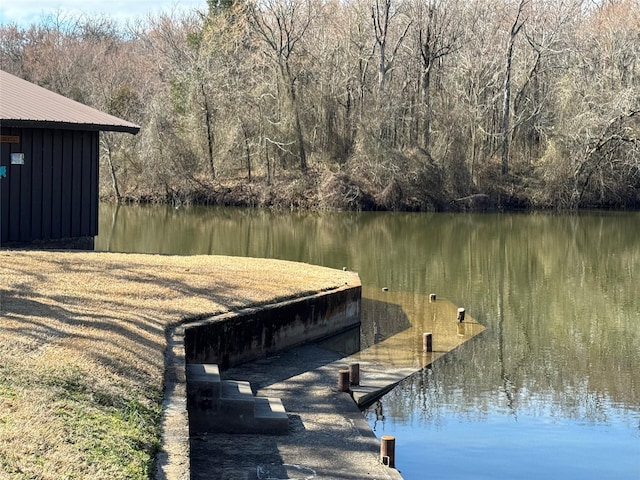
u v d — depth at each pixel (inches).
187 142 1889.8
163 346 422.9
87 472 255.6
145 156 1820.9
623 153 1852.9
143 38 3009.4
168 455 292.2
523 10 2140.7
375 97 1893.5
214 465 358.3
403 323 693.9
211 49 1927.9
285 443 392.2
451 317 729.6
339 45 1999.3
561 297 858.8
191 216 1622.8
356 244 1245.7
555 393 523.2
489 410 485.7
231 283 603.5
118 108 1888.5
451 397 507.2
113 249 1059.9
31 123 718.5
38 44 2672.2
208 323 491.5
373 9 1994.3
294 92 1893.5
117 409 319.6
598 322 737.6
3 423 274.5
